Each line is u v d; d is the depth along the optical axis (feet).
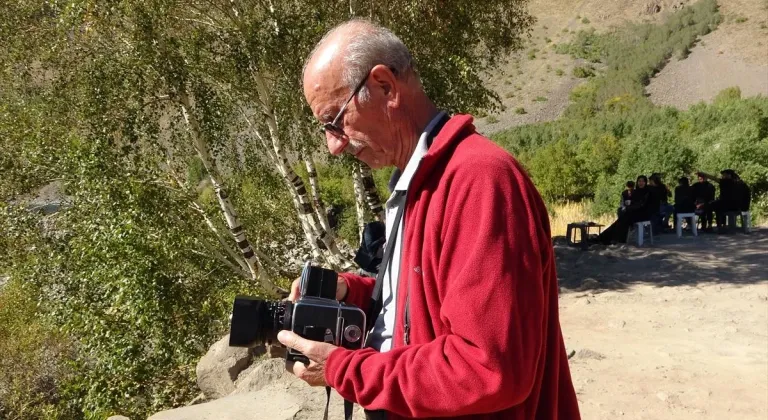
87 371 32.12
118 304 30.22
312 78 5.64
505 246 4.57
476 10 39.52
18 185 36.42
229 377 19.83
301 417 14.42
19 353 41.09
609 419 15.37
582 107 233.96
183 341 30.55
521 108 240.94
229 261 38.52
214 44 33.12
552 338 5.27
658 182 50.65
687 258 36.78
